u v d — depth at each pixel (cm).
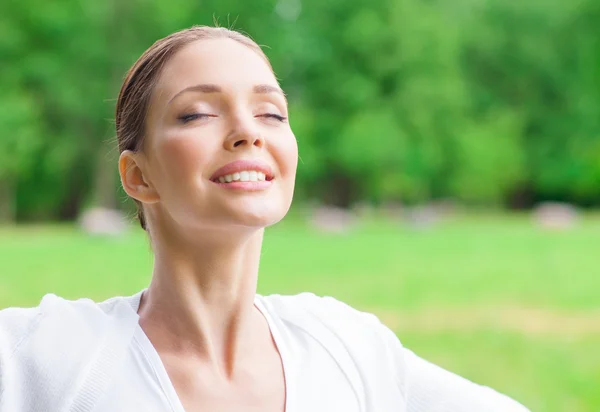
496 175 5125
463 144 4675
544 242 2706
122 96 201
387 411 202
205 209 177
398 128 4378
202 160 177
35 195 4244
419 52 4366
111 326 185
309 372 195
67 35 3791
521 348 1061
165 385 178
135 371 179
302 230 3272
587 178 5156
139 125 190
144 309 198
